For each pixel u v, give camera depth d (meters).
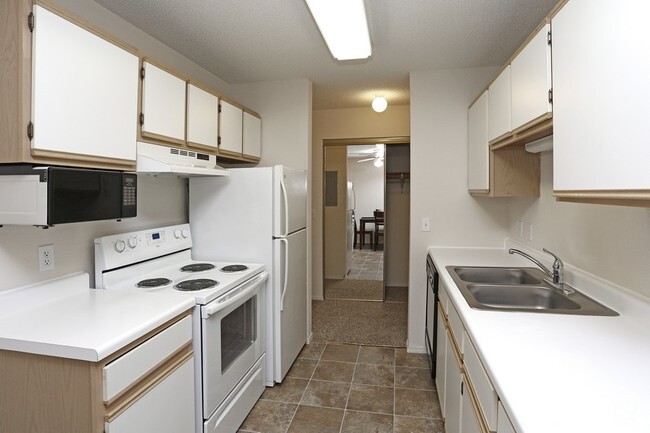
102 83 1.55
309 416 2.24
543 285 1.84
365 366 2.86
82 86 1.45
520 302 1.84
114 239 1.96
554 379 0.93
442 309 2.16
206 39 2.42
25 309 1.55
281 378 2.58
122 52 1.67
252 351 2.30
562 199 1.29
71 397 1.22
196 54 2.66
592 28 1.06
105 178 1.54
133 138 1.75
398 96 3.80
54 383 1.24
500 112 2.05
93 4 1.95
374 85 3.41
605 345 1.13
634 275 1.40
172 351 1.56
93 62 1.50
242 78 3.19
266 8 2.03
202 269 2.33
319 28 2.03
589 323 1.31
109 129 1.59
